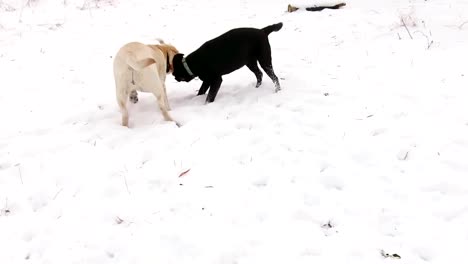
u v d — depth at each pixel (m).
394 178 4.49
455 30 6.73
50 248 4.21
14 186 4.73
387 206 4.29
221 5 9.73
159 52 5.67
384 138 4.89
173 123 5.40
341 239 4.11
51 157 5.05
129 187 4.64
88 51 7.37
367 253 4.00
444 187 4.38
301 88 5.83
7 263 4.13
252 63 5.89
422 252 3.99
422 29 6.90
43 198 4.61
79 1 9.77
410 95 5.43
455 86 5.48
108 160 4.96
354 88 5.69
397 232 4.11
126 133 5.30
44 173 4.86
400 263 3.94
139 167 4.84
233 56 5.70
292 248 4.07
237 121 5.33
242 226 4.24
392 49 6.45
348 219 4.23
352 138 4.93
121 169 4.84
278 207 4.35
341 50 6.68
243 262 4.02
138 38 7.88
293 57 6.67
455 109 5.14
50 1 9.54
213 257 4.05
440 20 7.13
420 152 4.70
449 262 3.91
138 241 4.20
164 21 8.73
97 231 4.30
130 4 9.96
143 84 5.29
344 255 4.01
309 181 4.55
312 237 4.13
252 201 4.42
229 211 4.35
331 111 5.34
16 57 7.15
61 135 5.35
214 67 5.71
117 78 5.27
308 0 8.55
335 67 6.23
